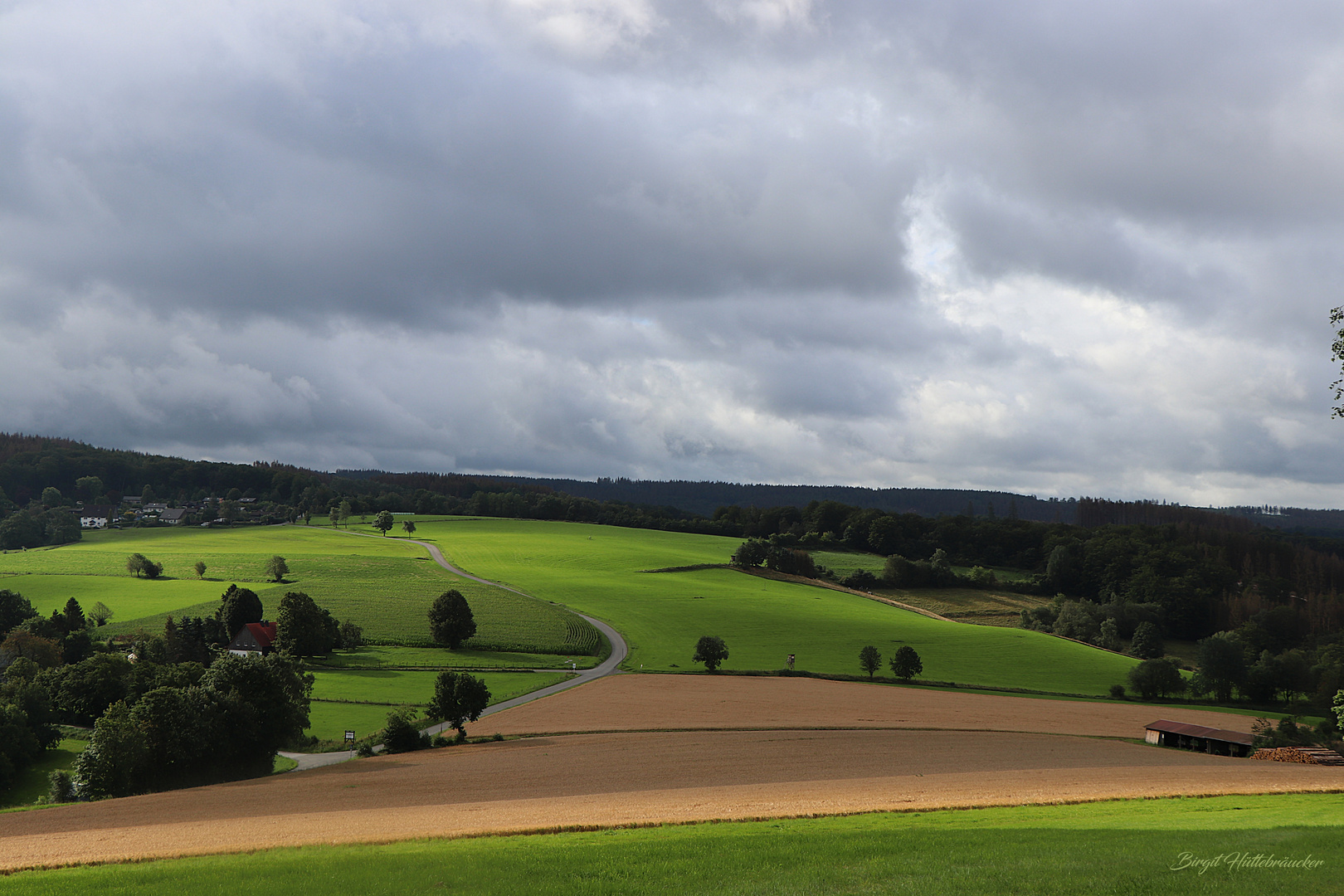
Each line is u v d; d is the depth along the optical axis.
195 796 49.84
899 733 75.50
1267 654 115.94
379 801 45.56
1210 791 39.66
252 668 66.44
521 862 25.25
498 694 98.94
